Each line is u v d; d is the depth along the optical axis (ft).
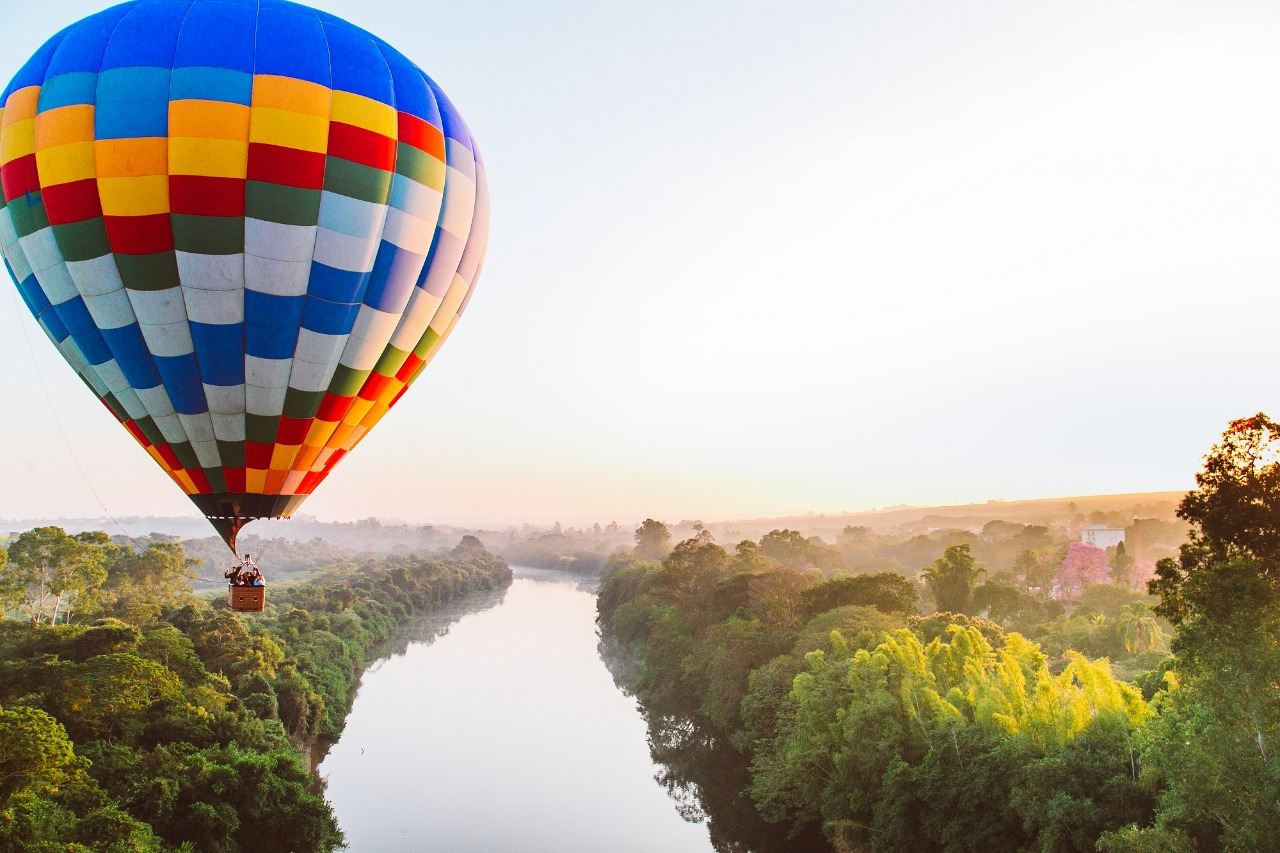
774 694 139.64
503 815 127.65
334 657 223.92
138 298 56.90
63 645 130.21
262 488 65.72
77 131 54.29
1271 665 62.59
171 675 116.98
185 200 54.75
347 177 58.03
